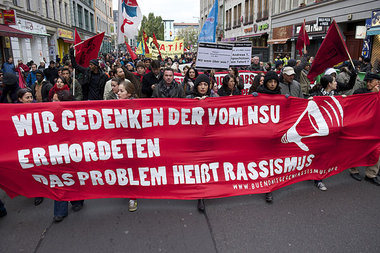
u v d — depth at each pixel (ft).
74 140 12.56
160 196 13.15
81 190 12.85
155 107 12.80
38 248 10.44
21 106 12.10
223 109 13.20
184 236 10.98
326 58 17.70
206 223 11.82
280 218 12.14
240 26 118.01
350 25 56.08
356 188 14.92
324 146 14.73
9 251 10.29
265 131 13.58
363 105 15.26
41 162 12.34
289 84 17.29
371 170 15.53
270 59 90.17
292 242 10.56
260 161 13.74
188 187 13.24
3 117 12.03
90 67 20.67
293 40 75.10
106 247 10.42
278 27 83.87
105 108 12.57
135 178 13.07
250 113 13.52
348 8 53.47
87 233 11.29
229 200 13.78
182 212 12.72
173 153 13.10
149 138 12.94
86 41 19.15
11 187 12.39
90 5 148.97
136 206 13.05
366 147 15.49
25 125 12.16
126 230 11.42
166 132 13.01
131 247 10.40
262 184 13.75
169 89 15.96
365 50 48.49
